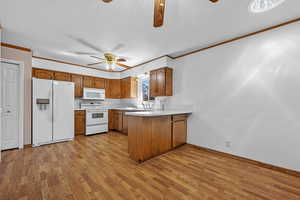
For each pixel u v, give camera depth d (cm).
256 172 206
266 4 171
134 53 338
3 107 281
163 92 353
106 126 475
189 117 336
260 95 230
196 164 232
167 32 240
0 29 219
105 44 287
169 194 155
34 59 367
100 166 220
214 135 289
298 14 188
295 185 174
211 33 243
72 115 377
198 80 318
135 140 244
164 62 353
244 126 247
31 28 225
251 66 240
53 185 168
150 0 162
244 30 233
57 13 187
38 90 322
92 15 191
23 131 303
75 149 298
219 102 282
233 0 163
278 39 213
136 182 177
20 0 161
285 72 207
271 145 218
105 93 512
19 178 182
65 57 370
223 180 184
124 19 201
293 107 200
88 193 154
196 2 165
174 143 304
